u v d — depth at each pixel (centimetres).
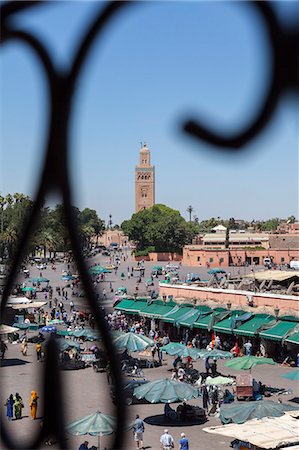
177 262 16550
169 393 3203
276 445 2302
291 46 178
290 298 4956
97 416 2298
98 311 214
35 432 226
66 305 8019
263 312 5162
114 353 211
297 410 2711
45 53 209
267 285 5869
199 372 4494
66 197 217
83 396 3466
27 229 220
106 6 196
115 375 209
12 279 223
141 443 2795
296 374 3528
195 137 183
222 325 5262
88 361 4334
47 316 6738
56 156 214
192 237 17625
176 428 3153
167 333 6053
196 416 3262
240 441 2534
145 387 3284
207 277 12219
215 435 3014
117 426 208
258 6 179
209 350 4419
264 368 4722
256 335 4894
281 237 15575
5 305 226
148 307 6353
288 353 4878
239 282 6203
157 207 17925
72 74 209
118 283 11038
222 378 3619
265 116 181
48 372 227
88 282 216
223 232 18538
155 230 16900
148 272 13400
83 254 218
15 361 4828
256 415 2627
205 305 5869
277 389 3966
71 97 212
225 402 3566
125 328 5919
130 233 17388
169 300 6216
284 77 180
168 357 5266
